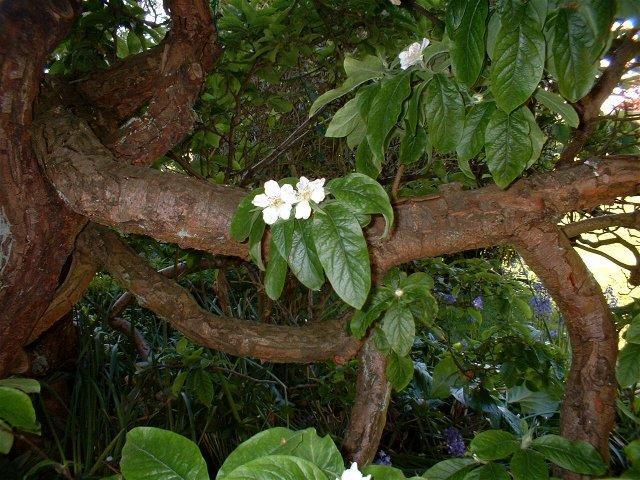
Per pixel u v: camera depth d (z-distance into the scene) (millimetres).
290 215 439
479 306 1530
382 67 587
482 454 542
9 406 458
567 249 678
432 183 1088
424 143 638
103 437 1209
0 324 739
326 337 852
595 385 711
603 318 705
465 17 462
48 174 664
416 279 666
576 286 690
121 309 1521
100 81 900
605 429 711
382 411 762
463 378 1325
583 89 458
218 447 1305
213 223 618
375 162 625
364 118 558
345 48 1247
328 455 392
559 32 449
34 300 750
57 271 761
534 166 1176
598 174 655
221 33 1170
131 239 1261
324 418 1509
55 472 1077
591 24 415
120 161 689
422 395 1631
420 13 1079
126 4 1110
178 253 1232
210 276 1856
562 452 539
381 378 771
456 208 660
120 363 1487
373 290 668
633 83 957
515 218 648
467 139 556
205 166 1310
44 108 820
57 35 663
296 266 427
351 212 419
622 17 415
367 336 789
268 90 1481
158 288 868
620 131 1142
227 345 853
